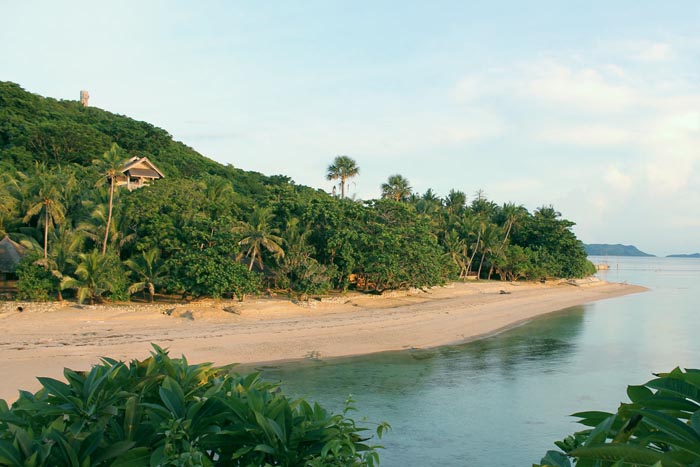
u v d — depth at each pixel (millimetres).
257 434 4059
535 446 18422
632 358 32750
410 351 34312
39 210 41719
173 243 42250
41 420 4219
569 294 75688
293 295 48750
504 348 35938
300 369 28812
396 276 52438
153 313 38688
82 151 74000
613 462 2738
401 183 82250
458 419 20969
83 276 37844
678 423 2668
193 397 4297
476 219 83062
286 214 51656
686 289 94312
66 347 29453
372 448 4504
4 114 79188
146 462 3723
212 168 90812
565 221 88750
